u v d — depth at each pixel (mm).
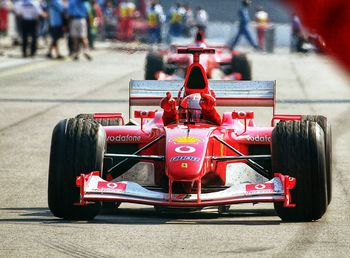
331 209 30891
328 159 28812
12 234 24516
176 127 30172
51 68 111438
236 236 24109
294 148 26453
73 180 26562
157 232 24875
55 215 27453
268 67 117812
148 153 30812
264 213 30688
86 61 124750
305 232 24938
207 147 28047
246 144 31500
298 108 72625
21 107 71000
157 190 30062
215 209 31141
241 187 26547
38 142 52656
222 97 34219
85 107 71500
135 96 34656
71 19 125875
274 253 21219
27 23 128750
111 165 31000
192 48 31562
